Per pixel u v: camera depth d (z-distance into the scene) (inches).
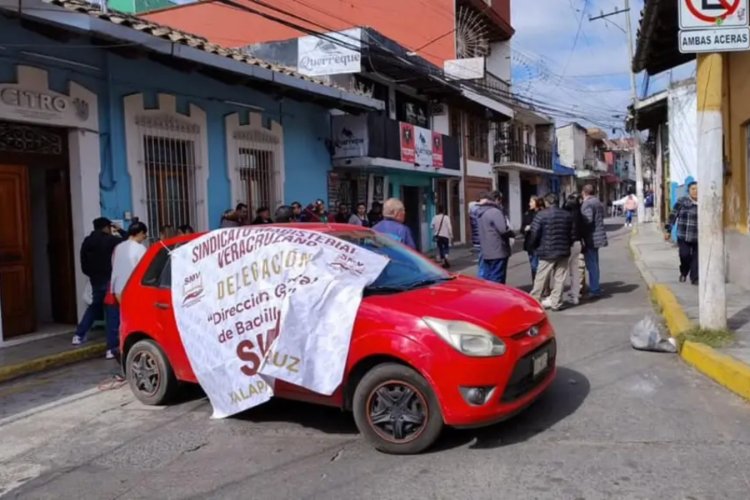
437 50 996.6
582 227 428.8
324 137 641.0
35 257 399.9
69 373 307.1
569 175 1866.4
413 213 918.4
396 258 227.5
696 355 248.7
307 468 178.4
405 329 181.6
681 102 750.5
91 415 239.3
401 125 730.8
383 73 759.7
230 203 502.9
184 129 457.4
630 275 539.2
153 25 425.1
